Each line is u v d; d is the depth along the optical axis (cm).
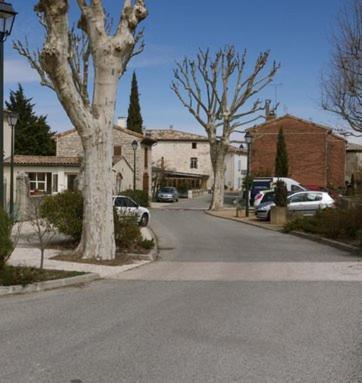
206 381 539
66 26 1285
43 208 1675
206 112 4506
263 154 6353
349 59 2305
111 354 629
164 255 1622
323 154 6203
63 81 1308
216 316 821
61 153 5938
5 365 590
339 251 1683
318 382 536
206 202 6178
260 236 2272
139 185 5900
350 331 730
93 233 1412
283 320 793
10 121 2517
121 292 1034
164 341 684
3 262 1091
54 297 986
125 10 1381
